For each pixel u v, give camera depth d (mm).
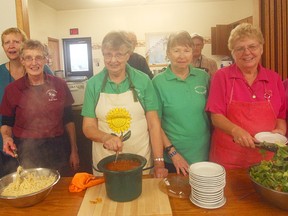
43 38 5719
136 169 1115
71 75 6848
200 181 1087
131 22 6566
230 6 6418
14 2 2297
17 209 1136
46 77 1860
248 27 1497
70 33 6660
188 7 6469
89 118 1554
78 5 6133
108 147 1266
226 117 1618
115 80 1536
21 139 1823
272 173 1093
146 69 3000
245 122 1567
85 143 2623
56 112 1860
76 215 1086
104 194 1205
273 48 2172
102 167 1154
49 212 1112
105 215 1047
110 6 6398
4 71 2045
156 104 1617
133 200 1146
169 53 1685
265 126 1564
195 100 1722
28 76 1816
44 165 1874
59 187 1311
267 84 1583
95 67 6777
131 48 1463
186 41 1623
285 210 1062
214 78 1649
